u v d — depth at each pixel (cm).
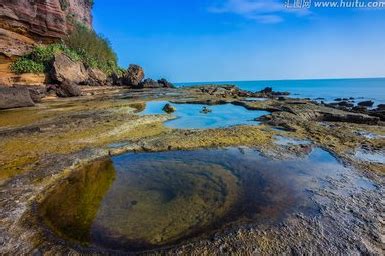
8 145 945
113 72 4203
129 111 1661
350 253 407
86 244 446
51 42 3108
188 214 538
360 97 4025
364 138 1045
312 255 402
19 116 1494
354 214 516
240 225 488
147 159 856
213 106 1964
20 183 655
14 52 2475
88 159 827
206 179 701
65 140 1010
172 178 713
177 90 3525
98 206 574
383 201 568
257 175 716
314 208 541
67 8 3778
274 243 431
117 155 890
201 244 434
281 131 1150
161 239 457
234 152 901
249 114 1639
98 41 4000
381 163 793
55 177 698
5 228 479
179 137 1049
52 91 2494
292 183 662
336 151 891
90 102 2095
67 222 513
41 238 458
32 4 2828
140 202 591
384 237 445
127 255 414
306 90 6781
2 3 2559
